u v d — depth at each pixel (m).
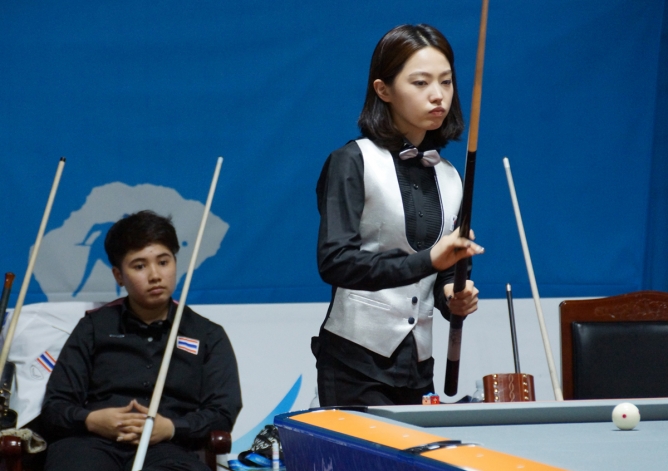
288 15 13.24
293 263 13.21
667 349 10.91
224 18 13.08
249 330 13.00
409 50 8.45
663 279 14.20
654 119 14.13
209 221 13.00
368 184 8.55
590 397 10.79
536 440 5.49
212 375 10.73
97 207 12.67
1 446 8.80
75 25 12.64
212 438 9.57
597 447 5.14
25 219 12.43
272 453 10.86
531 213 13.84
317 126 13.30
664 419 6.64
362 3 13.43
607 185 14.02
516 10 13.83
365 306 8.62
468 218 7.44
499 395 9.26
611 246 14.02
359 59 13.43
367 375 8.55
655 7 14.14
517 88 13.82
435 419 6.28
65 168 12.57
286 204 13.21
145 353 10.59
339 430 5.19
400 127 8.92
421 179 8.95
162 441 9.87
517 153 13.83
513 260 13.75
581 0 13.99
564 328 11.14
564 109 13.94
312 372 13.12
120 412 9.73
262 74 13.17
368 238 8.70
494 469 3.98
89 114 12.66
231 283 13.02
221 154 13.06
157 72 12.88
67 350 10.51
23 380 10.85
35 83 12.51
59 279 12.53
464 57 13.66
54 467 9.30
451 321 8.55
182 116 12.95
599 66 14.02
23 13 12.47
